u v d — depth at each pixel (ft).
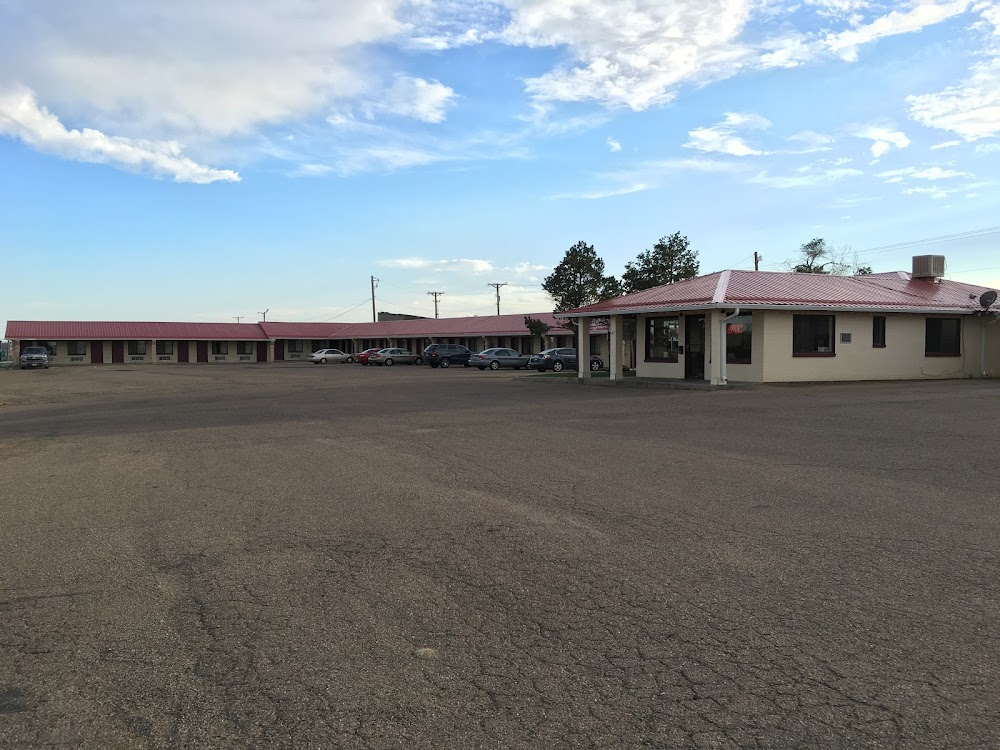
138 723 10.78
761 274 84.48
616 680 11.78
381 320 290.35
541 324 167.12
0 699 11.53
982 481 25.68
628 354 127.65
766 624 13.79
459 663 12.48
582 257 172.04
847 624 13.71
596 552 18.34
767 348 75.00
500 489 25.93
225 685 11.88
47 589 16.48
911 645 12.80
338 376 119.14
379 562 17.94
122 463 33.81
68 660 12.88
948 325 86.02
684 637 13.30
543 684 11.69
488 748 9.98
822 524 20.47
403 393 74.08
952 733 10.10
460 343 218.38
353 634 13.74
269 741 10.26
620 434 39.47
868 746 9.84
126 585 16.67
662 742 10.04
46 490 27.84
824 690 11.33
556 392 71.87
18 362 196.34
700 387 70.49
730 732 10.25
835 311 77.10
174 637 13.78
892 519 20.85
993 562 16.99
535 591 15.76
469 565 17.57
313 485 27.40
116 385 99.76
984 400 53.11
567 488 25.86
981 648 12.64
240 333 243.19
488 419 47.83
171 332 231.50
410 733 10.37
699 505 22.94
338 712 10.97
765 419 44.47
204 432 44.80
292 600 15.53
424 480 27.84
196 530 21.33
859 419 43.32
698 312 80.07
